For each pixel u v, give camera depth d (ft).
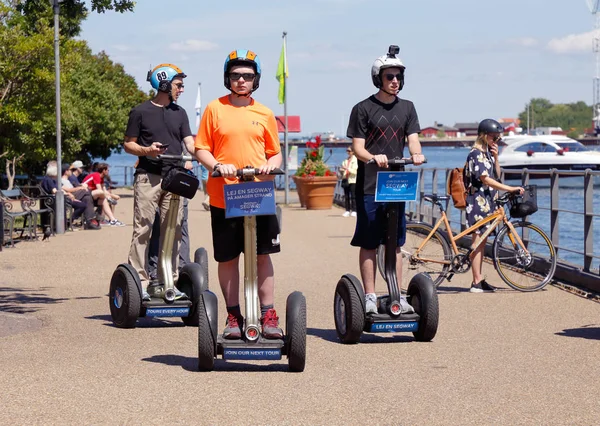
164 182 28.32
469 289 38.52
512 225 38.32
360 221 27.53
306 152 102.47
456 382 21.84
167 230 29.86
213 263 48.55
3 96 85.71
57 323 30.17
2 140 92.53
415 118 27.61
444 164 356.59
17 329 28.99
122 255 53.36
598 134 442.91
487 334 28.09
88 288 39.22
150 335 28.12
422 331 26.78
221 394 20.65
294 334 22.56
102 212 81.41
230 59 23.29
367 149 27.35
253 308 22.85
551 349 25.72
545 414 19.04
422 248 38.22
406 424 18.34
